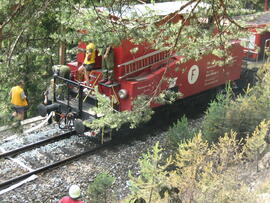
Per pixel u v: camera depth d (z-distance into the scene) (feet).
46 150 33.78
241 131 29.86
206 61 41.45
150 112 22.68
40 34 30.96
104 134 34.19
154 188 16.94
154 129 39.37
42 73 37.22
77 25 19.72
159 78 36.32
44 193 27.99
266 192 20.07
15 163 31.55
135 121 21.95
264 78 35.76
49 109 35.94
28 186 28.68
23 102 35.55
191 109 43.88
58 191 28.32
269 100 30.91
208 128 30.27
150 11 21.43
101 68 36.37
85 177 30.22
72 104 36.37
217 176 19.97
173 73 37.47
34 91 44.75
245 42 24.61
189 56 22.06
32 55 30.89
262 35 49.65
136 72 35.47
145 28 20.92
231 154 23.39
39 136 36.09
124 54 33.68
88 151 33.58
